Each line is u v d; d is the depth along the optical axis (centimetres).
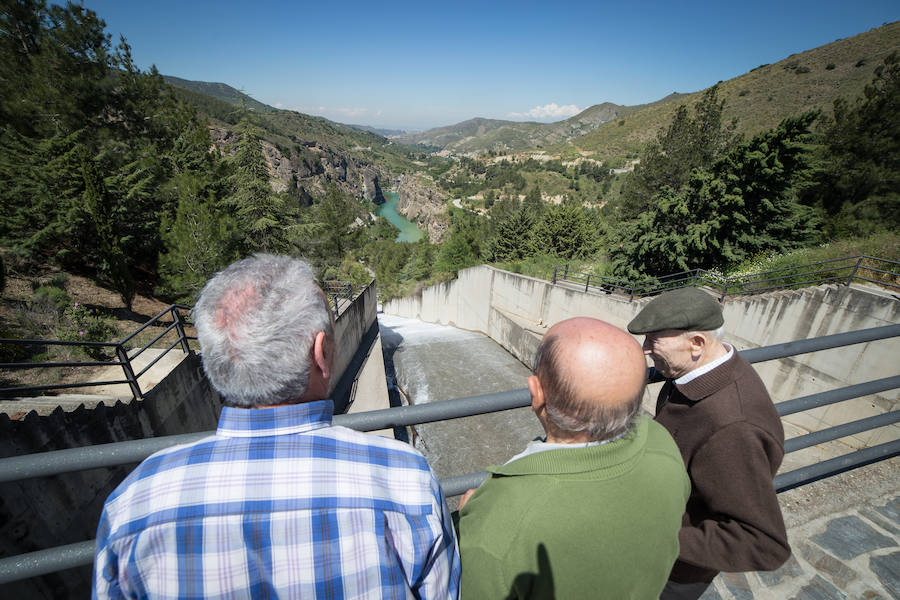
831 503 241
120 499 69
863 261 980
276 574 66
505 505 85
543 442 100
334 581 67
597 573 80
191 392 652
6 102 1202
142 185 1379
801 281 1011
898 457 279
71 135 1258
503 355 2023
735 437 114
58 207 1171
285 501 67
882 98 1317
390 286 3828
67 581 359
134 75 1620
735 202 1264
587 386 84
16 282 1028
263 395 75
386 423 115
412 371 1841
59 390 550
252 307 75
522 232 3091
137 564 66
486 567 82
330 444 75
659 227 1509
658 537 86
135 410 520
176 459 71
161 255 1273
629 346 89
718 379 123
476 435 1298
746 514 109
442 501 85
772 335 983
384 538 70
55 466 95
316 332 80
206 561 65
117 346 498
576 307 1642
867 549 212
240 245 1834
